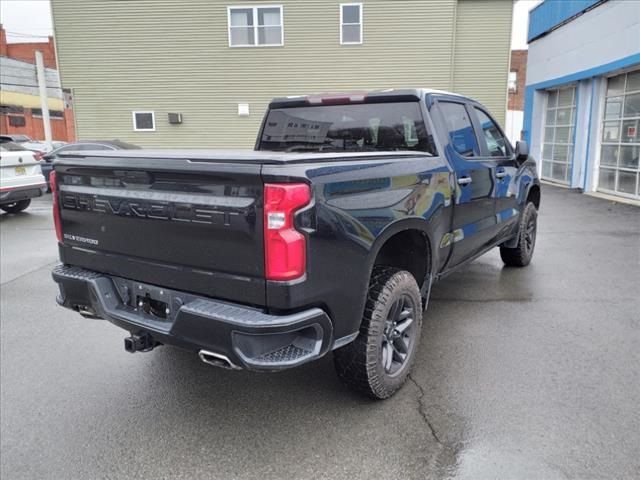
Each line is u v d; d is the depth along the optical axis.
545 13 14.97
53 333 4.29
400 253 3.45
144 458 2.63
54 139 36.75
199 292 2.52
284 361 2.30
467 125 4.23
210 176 2.33
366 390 2.96
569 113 14.22
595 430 2.73
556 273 5.74
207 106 17.41
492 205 4.53
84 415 3.03
